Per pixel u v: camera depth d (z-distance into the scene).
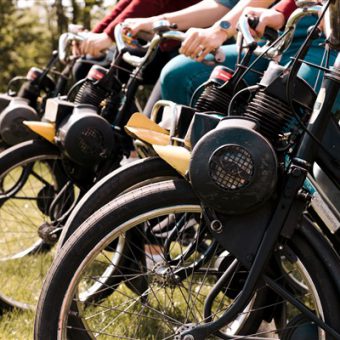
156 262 2.48
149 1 3.37
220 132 1.95
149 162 2.46
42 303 2.08
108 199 2.45
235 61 2.85
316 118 2.05
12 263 3.90
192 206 2.07
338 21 2.06
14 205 4.43
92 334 2.28
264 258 2.00
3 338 2.96
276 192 2.02
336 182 2.10
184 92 2.86
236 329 2.36
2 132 3.68
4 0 9.38
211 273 2.30
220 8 2.94
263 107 2.05
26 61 9.45
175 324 2.26
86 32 3.66
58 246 2.44
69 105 3.07
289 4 2.50
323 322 2.02
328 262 2.04
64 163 3.12
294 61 2.02
